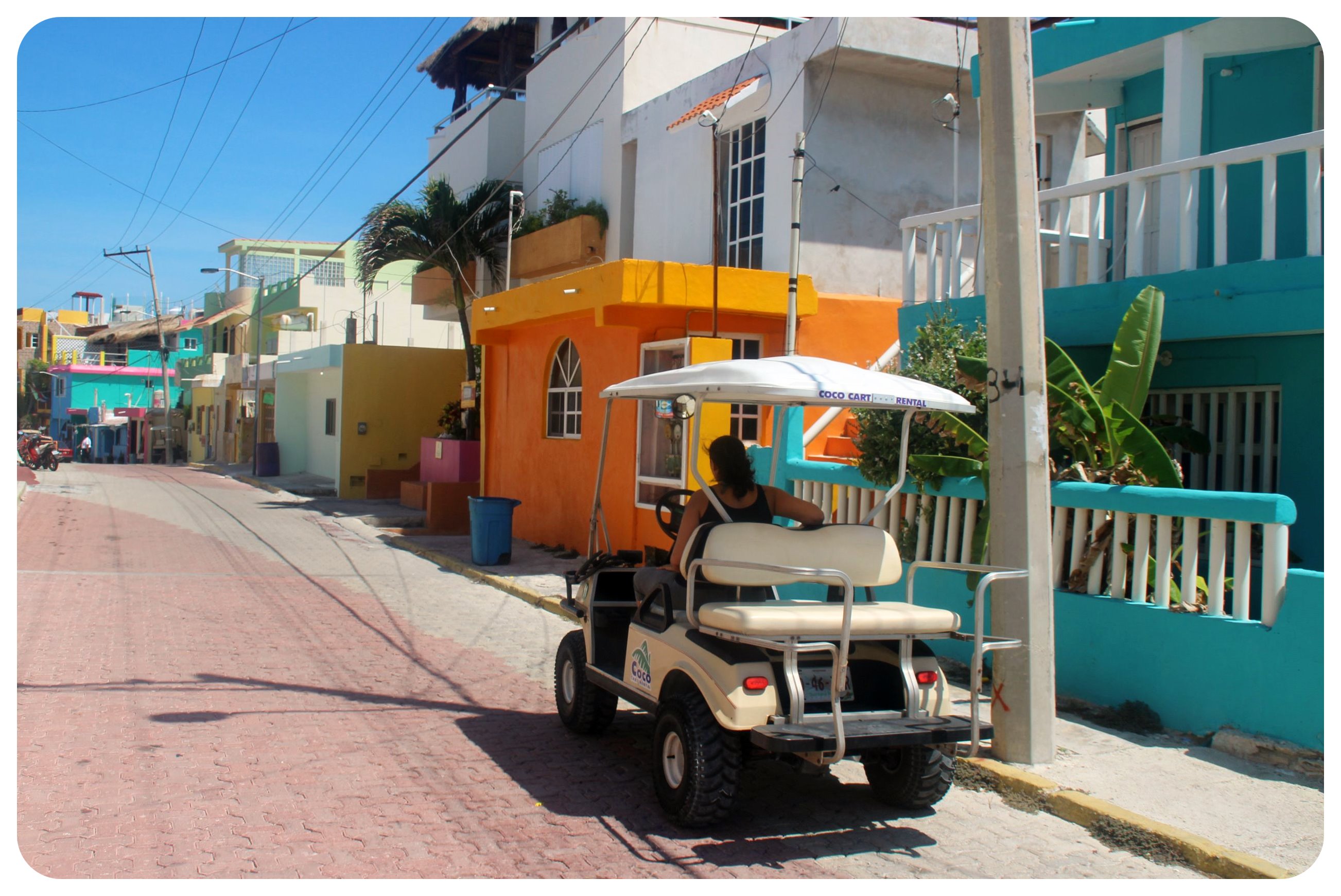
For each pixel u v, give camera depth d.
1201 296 7.88
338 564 13.56
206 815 5.00
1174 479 7.03
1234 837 4.80
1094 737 6.24
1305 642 5.68
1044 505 5.88
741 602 5.30
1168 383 8.80
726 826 5.10
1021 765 5.77
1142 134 11.66
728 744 4.86
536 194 20.45
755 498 5.64
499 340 16.22
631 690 5.66
